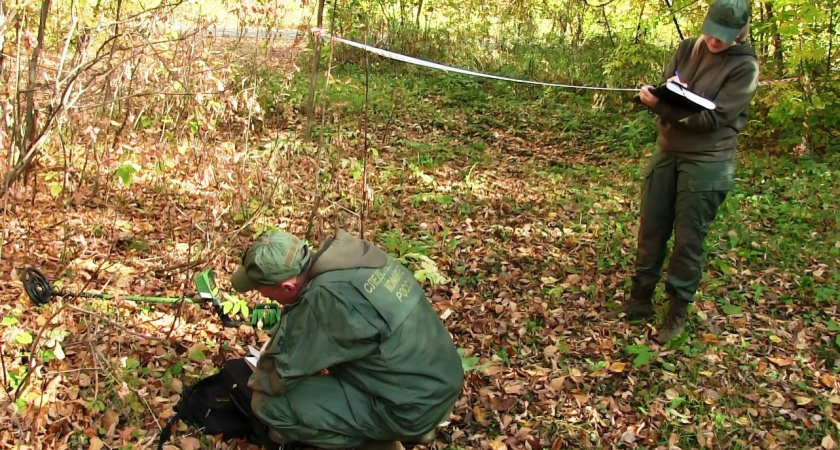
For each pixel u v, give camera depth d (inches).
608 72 417.4
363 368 115.9
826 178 284.5
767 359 166.2
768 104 321.4
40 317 152.3
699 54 163.9
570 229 240.2
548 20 548.1
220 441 131.8
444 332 121.7
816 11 294.4
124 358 145.1
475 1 526.0
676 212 169.6
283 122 323.0
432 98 423.8
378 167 288.2
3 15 166.7
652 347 171.2
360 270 114.7
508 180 293.7
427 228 234.8
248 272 114.7
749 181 289.3
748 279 205.5
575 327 180.5
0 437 123.9
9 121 185.3
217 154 221.0
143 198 223.1
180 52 228.2
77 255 185.2
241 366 134.7
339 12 431.5
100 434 129.7
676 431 141.6
